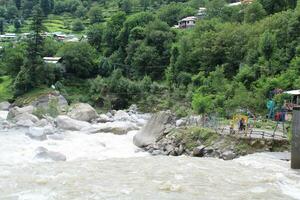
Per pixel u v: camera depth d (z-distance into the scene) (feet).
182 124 150.20
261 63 227.81
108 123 189.67
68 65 343.87
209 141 125.49
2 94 332.80
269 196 77.10
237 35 278.05
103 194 76.64
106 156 124.77
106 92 308.40
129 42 376.89
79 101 308.81
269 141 117.80
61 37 520.01
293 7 318.86
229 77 260.62
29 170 95.66
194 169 97.96
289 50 227.61
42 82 322.75
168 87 300.61
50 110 203.92
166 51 348.59
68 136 152.46
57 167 99.40
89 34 424.87
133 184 83.76
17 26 603.67
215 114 166.20
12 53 351.05
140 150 138.21
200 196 76.28
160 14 491.31
